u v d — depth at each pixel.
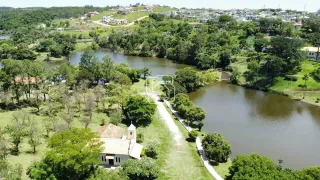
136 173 76.69
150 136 109.94
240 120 132.12
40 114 122.06
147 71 199.12
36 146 93.94
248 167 74.19
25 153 89.31
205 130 119.88
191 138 108.88
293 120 133.88
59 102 131.25
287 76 183.00
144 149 96.00
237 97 167.12
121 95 131.12
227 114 139.25
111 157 88.12
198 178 83.94
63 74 163.25
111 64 177.50
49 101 132.12
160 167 88.88
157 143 98.50
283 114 141.25
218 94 172.75
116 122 113.69
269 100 162.50
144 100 122.81
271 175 70.50
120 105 136.38
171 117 129.12
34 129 93.00
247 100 161.88
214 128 122.44
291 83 178.12
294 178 70.19
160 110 136.88
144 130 114.94
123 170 78.62
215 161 93.88
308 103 157.50
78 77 164.50
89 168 75.19
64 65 165.88
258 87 183.25
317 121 133.12
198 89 182.62
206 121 129.88
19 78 147.75
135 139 100.12
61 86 143.12
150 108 119.94
